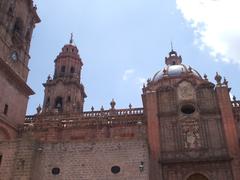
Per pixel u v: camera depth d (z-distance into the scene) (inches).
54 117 1846.7
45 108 2308.1
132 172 1112.8
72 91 2395.4
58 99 2383.1
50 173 1138.7
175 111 1451.8
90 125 1610.5
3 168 1114.7
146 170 1107.9
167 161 1291.8
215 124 1386.6
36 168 1132.5
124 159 1139.9
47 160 1162.6
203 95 1482.5
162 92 1530.5
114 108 1731.1
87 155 1160.8
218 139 1341.0
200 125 1390.3
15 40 1733.5
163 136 1391.5
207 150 1316.4
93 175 1122.7
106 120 1608.0
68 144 1187.3
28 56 1887.3
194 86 1504.7
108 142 1178.0
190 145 1344.7
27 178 1078.4
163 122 1433.3
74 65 2591.0
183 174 1273.4
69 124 1643.7
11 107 1632.6
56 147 1185.4
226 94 1448.1
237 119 1421.0
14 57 1707.7
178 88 1515.7
